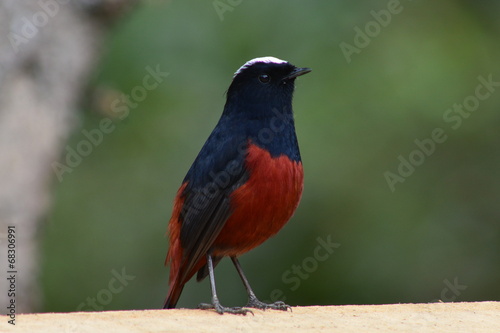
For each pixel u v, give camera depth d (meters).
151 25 13.20
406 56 13.66
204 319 7.16
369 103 13.31
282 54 13.26
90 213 13.73
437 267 13.82
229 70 13.20
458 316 7.49
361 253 13.42
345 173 13.17
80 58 11.49
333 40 13.38
